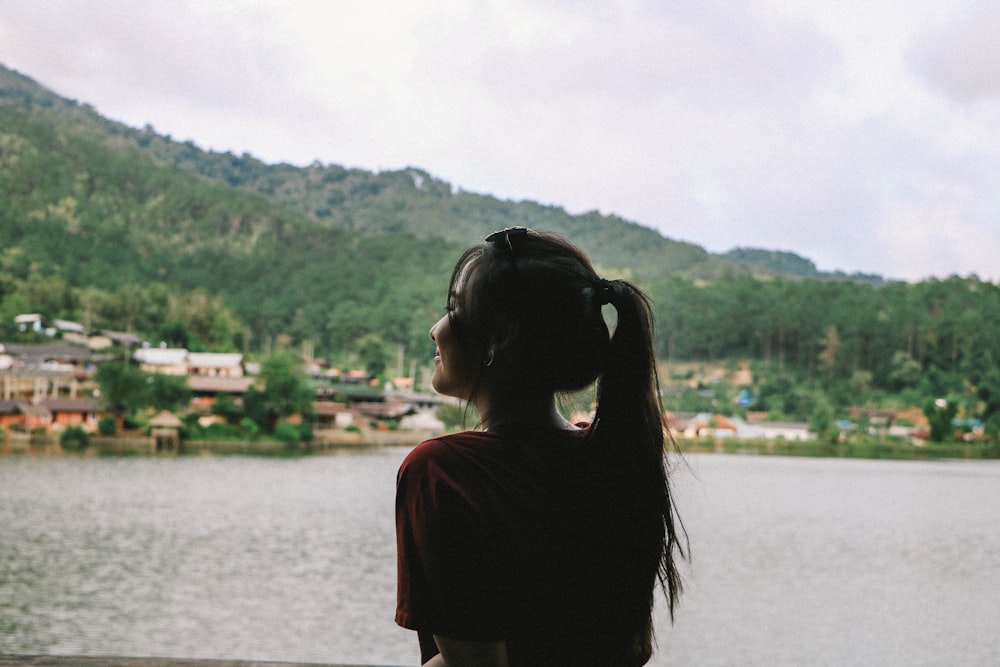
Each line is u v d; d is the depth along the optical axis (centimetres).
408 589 135
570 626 135
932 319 19400
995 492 7600
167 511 4509
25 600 2383
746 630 2258
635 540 140
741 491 6775
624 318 144
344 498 5306
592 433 143
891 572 3362
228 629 2116
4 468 6531
